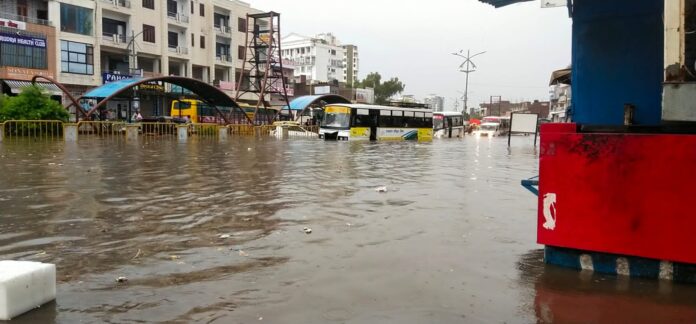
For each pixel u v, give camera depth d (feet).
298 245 17.74
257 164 47.78
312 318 11.29
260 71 194.29
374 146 86.02
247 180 35.42
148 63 160.35
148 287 13.33
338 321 11.12
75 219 21.84
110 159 51.26
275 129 135.33
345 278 14.10
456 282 13.78
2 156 52.85
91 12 133.59
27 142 79.82
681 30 11.44
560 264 15.17
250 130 133.39
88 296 12.65
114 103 143.74
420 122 127.03
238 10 196.24
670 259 13.35
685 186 13.00
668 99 11.64
